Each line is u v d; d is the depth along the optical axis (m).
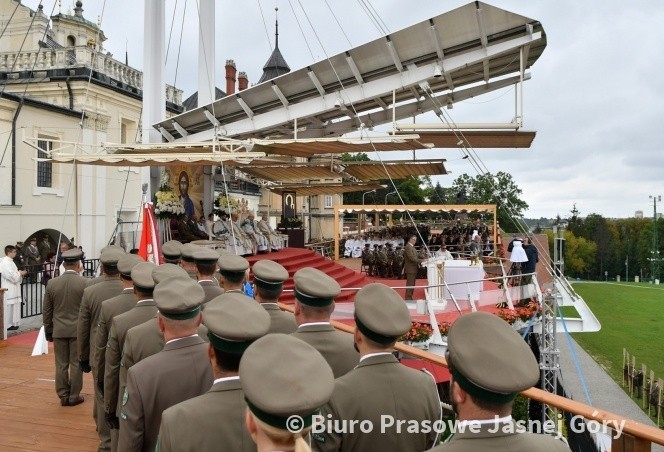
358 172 19.50
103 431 5.25
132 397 3.21
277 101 14.97
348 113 15.13
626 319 52.00
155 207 14.59
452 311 12.54
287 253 17.98
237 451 2.46
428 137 13.86
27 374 8.74
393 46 13.07
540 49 13.19
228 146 13.61
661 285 89.50
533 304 13.28
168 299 3.35
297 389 1.80
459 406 1.96
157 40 16.44
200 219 16.70
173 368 3.28
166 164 12.52
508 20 12.22
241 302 2.72
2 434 6.15
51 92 24.73
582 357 34.78
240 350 2.55
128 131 28.31
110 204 26.80
